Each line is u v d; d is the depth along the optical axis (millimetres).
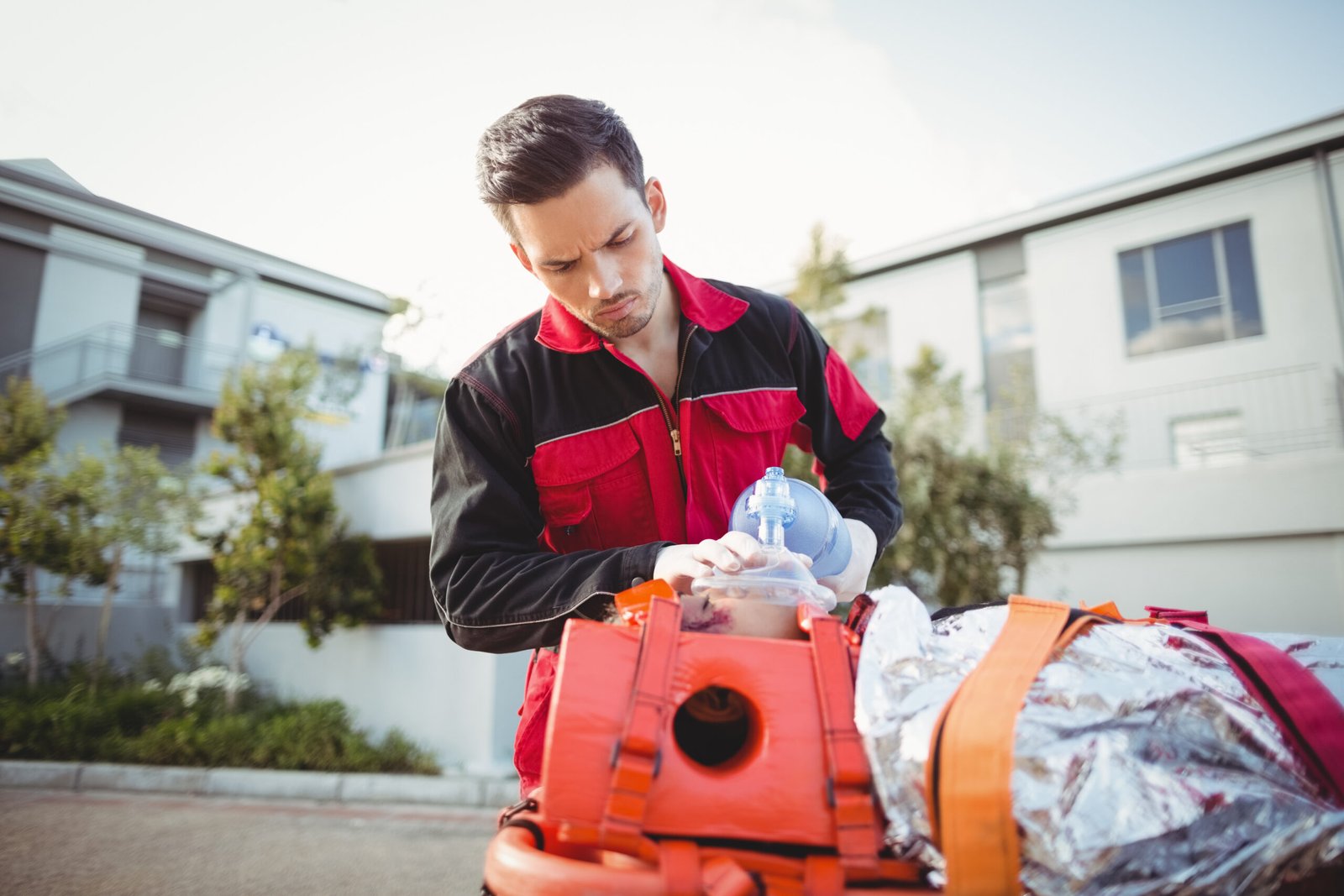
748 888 760
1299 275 11062
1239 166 11414
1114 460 10102
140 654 12938
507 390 1516
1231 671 1003
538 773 1443
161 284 17438
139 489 11195
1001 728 838
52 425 11648
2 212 15828
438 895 3826
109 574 10969
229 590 8984
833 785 851
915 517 7660
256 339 18406
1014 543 7902
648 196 1446
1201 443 11391
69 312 16344
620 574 1228
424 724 7910
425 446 8844
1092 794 816
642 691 852
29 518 10328
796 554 1208
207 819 5672
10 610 12195
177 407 17266
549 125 1222
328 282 19312
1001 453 8289
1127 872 801
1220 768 900
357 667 8875
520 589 1301
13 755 7742
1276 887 807
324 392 18453
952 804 813
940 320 13281
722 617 1035
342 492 9805
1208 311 11594
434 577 1461
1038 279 12719
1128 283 12188
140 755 7500
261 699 9633
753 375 1614
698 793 840
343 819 5758
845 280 11250
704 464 1561
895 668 947
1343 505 9102
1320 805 876
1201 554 9797
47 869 4195
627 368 1523
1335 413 10648
